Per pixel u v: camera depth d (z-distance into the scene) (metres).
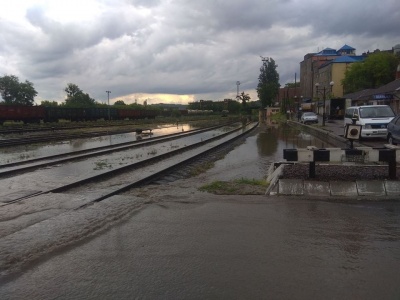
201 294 3.36
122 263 4.05
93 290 3.47
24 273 3.84
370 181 6.97
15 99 109.44
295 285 3.49
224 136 30.83
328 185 6.97
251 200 6.61
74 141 26.70
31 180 11.22
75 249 4.46
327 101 52.31
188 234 4.92
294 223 5.29
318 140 24.83
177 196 7.11
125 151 19.89
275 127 46.09
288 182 7.14
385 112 19.83
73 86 125.00
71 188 9.70
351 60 82.81
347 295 3.29
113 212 6.01
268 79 114.00
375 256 4.12
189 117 90.12
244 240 4.67
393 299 3.23
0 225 5.79
